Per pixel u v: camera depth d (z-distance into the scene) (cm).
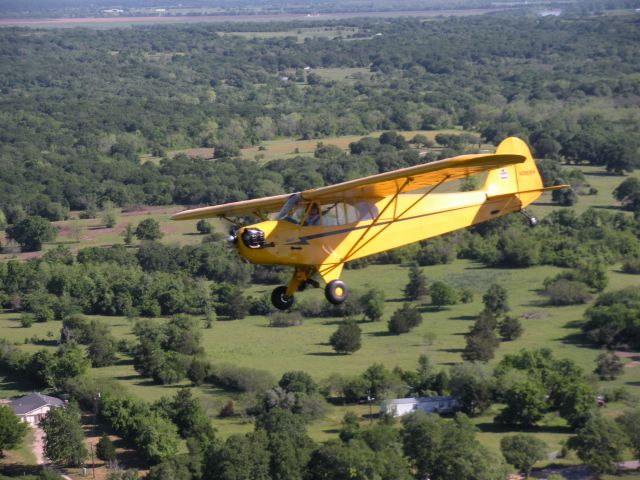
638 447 6906
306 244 3812
